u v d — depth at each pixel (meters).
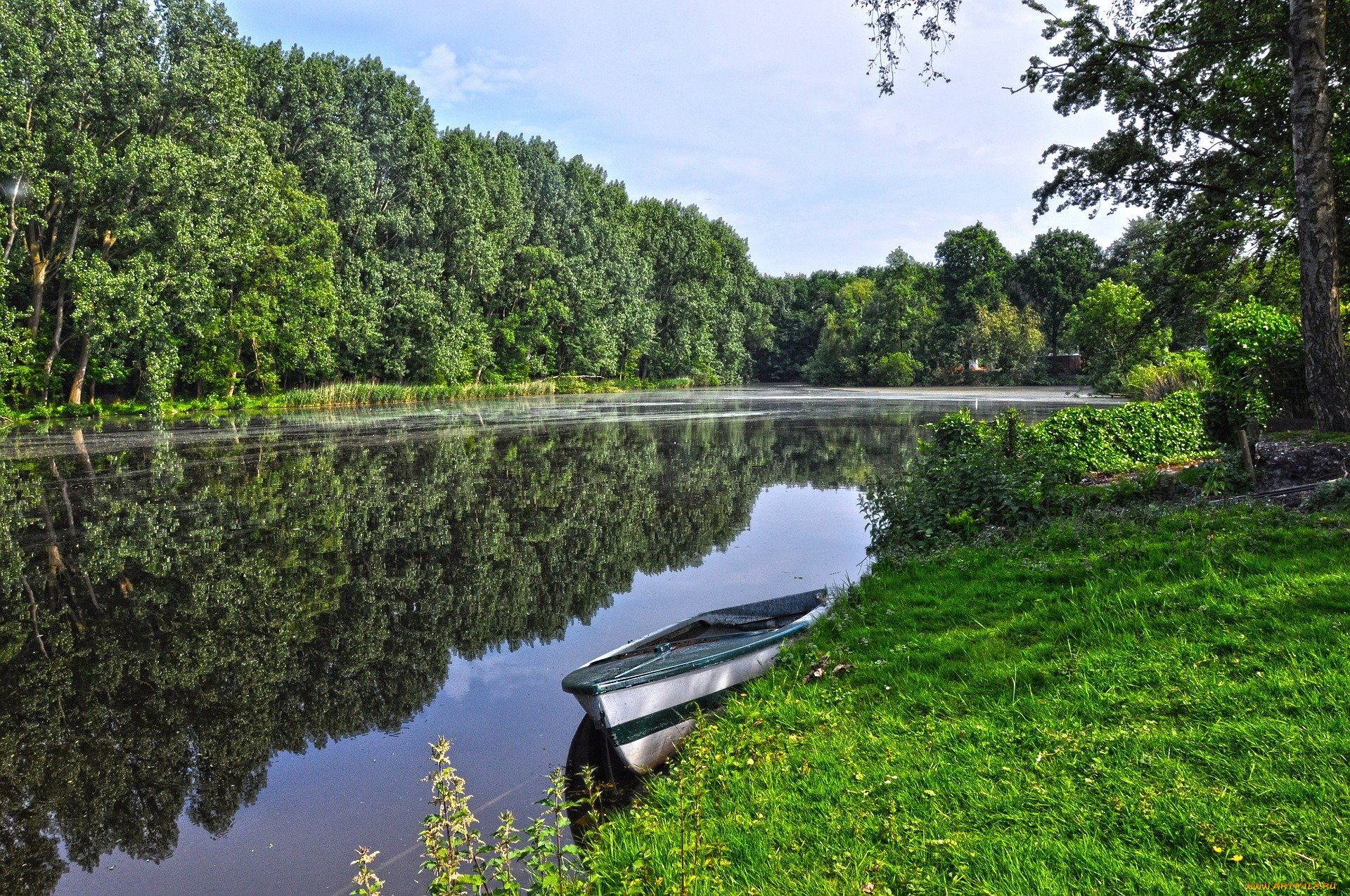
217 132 38.31
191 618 8.95
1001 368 76.38
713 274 93.06
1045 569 7.10
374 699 6.77
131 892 4.27
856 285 103.38
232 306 41.66
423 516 14.23
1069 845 3.28
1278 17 14.93
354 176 47.25
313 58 47.84
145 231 34.66
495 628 8.45
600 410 44.22
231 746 5.98
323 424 33.53
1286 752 3.59
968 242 82.81
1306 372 11.10
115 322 34.53
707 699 5.70
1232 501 8.41
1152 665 4.68
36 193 31.81
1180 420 15.45
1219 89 16.67
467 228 56.19
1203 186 17.38
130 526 13.48
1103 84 16.70
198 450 23.95
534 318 65.50
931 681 5.24
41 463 21.42
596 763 5.50
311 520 13.88
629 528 13.23
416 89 57.12
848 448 24.59
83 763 5.79
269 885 4.28
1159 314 20.72
